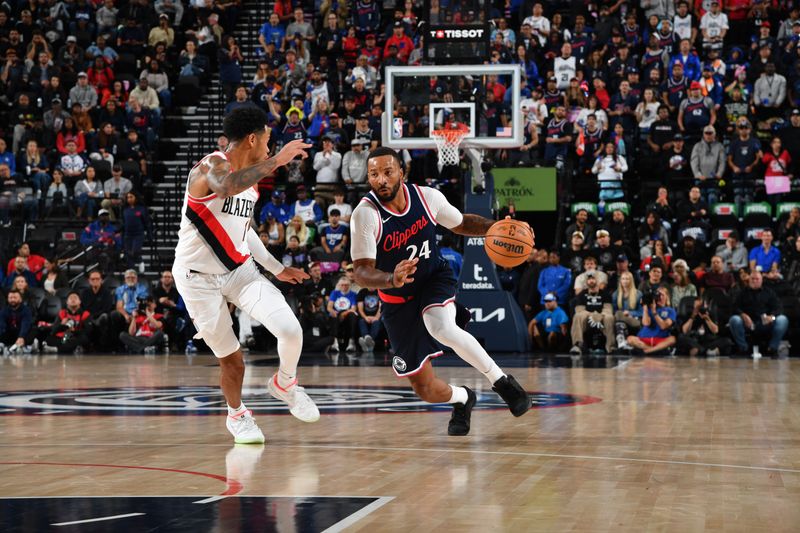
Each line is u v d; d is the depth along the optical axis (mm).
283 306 5605
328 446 5348
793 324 15281
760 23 20719
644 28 20953
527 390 8984
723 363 13016
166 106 21188
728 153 17734
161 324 16188
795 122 17656
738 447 5262
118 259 17672
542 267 16188
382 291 5703
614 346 15086
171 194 19812
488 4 14492
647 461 4762
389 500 3754
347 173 17938
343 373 11445
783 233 16375
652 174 18094
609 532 3215
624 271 15391
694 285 15609
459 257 15852
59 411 7371
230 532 3178
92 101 20562
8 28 23062
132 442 5578
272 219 17109
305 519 3391
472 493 3910
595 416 6820
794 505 3668
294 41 21281
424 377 5695
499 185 16781
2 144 19203
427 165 17328
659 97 18875
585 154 18047
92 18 23156
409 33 20547
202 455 5020
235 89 21047
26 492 3934
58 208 18281
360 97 19750
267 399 8281
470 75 14344
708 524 3338
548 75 19469
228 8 23375
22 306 16359
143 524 3301
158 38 22391
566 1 21797
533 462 4730
